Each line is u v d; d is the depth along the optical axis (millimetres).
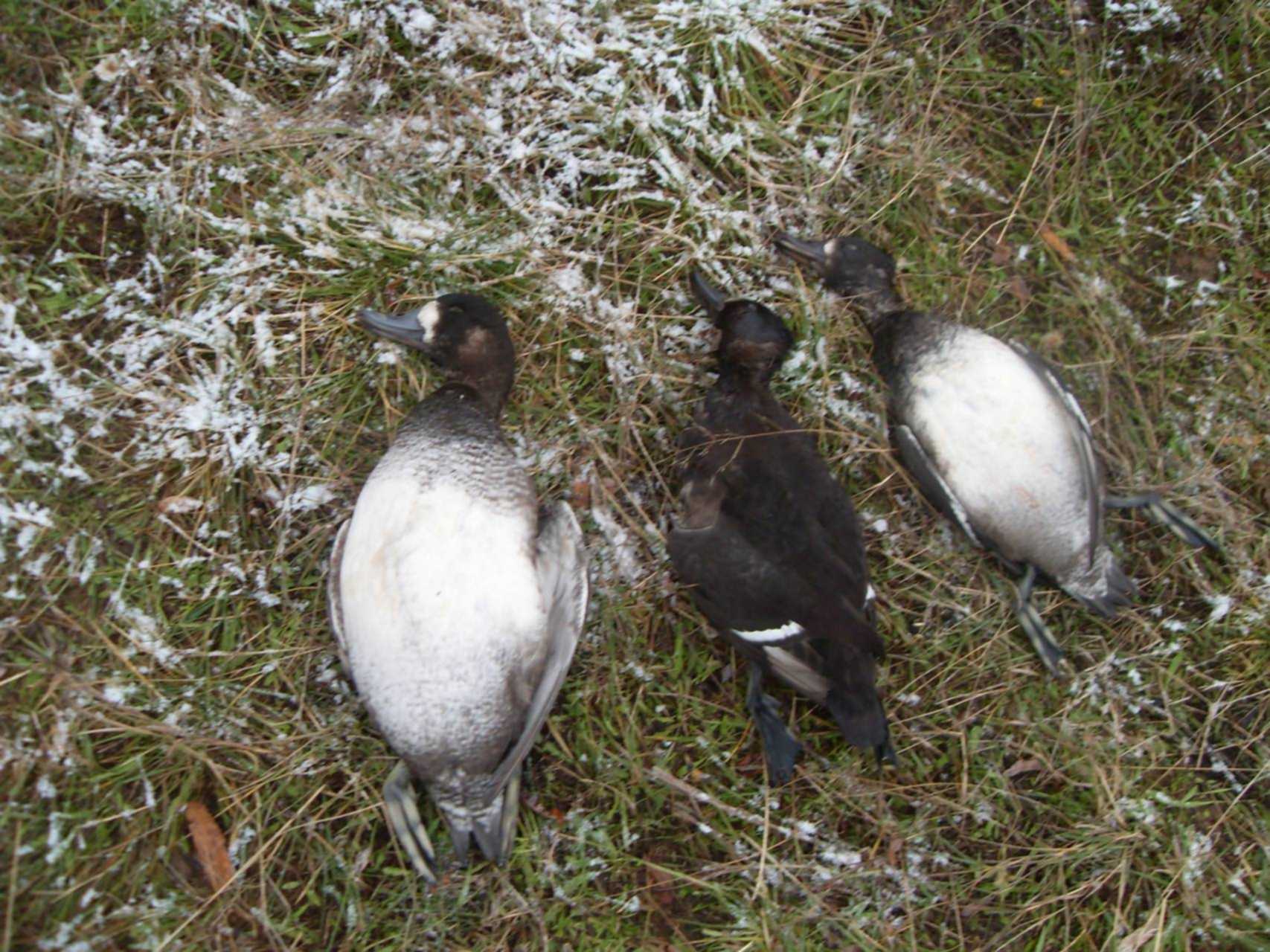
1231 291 1387
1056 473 1212
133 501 1164
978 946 1207
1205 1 1412
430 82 1279
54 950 1073
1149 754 1268
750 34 1344
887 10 1377
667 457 1267
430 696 1063
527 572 1091
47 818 1093
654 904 1174
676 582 1233
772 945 1172
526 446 1238
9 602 1123
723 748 1218
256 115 1246
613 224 1290
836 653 1169
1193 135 1409
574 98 1300
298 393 1208
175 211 1213
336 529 1191
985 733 1252
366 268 1239
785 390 1296
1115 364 1346
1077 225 1372
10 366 1157
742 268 1314
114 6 1230
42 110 1205
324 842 1133
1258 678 1290
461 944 1137
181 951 1094
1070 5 1405
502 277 1256
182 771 1129
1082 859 1227
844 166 1341
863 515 1280
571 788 1188
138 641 1139
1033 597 1286
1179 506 1323
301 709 1153
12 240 1182
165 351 1194
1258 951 1225
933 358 1247
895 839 1215
